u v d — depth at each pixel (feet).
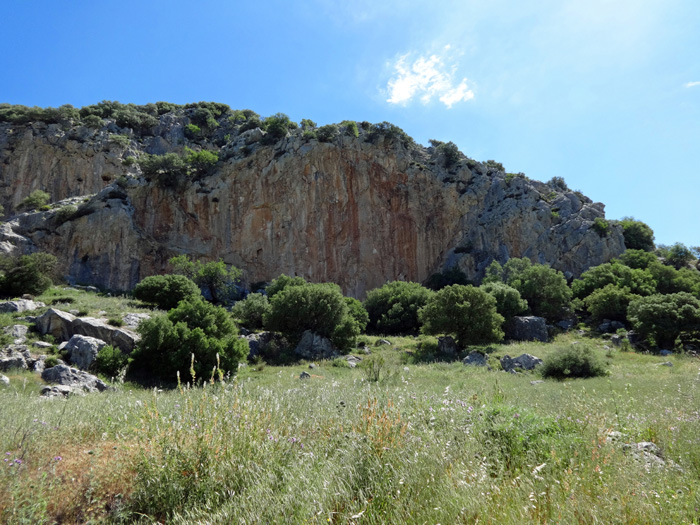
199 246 208.85
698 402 27.35
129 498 13.83
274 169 220.84
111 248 190.08
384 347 114.52
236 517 11.76
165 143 267.39
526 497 12.20
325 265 218.79
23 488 12.95
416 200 237.25
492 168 267.39
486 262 221.66
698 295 159.12
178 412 18.17
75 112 263.70
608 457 14.57
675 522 10.94
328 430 18.72
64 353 68.64
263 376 71.10
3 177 227.61
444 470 13.41
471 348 108.27
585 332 139.23
